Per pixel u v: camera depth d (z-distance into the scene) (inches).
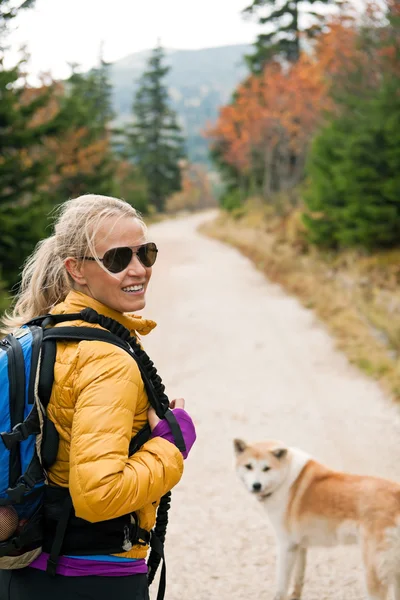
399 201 537.3
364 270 542.3
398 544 125.9
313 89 1026.1
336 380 336.5
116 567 66.5
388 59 583.2
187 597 145.7
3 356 65.9
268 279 729.6
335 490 137.7
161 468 64.0
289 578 141.9
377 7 652.7
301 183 1296.8
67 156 935.0
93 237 68.2
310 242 697.0
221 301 599.5
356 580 151.3
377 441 247.0
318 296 553.0
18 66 512.1
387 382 319.0
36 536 65.5
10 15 375.2
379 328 403.2
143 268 70.3
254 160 1654.8
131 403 64.1
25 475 63.9
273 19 1583.4
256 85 1390.3
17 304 78.5
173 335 462.0
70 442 63.4
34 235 474.6
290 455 146.0
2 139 535.8
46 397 64.3
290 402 302.8
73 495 60.7
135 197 2266.2
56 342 66.0
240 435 259.0
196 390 327.6
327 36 732.0
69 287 72.6
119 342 66.7
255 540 172.4
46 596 66.1
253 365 374.9
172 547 169.5
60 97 924.0
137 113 3122.5
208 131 1875.0
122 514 61.7
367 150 532.7
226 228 1499.8
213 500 198.4
